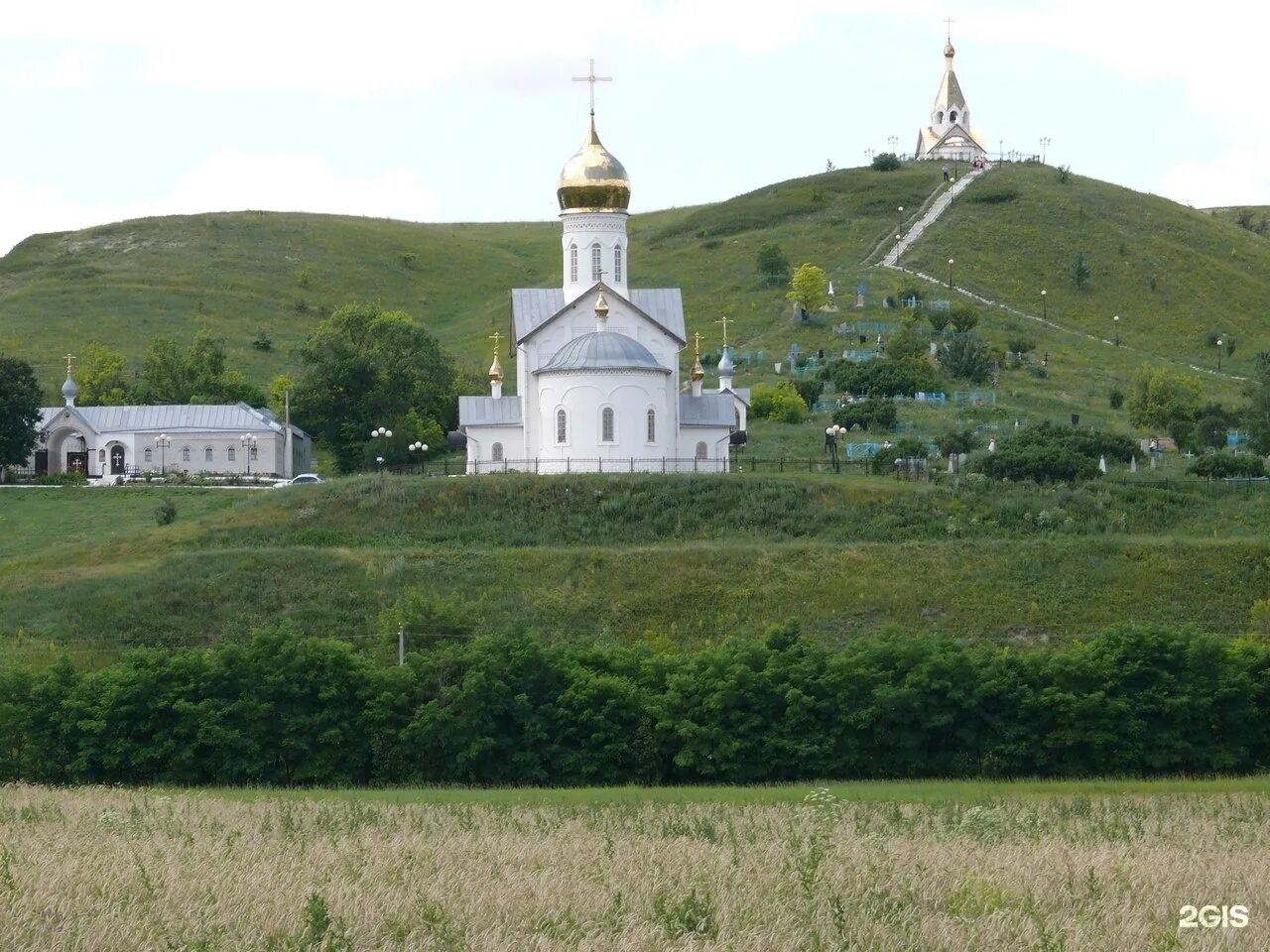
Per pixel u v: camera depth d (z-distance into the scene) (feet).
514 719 294.05
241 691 293.02
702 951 144.46
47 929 151.02
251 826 210.18
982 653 303.89
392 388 616.39
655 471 468.34
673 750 292.40
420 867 177.27
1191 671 296.10
